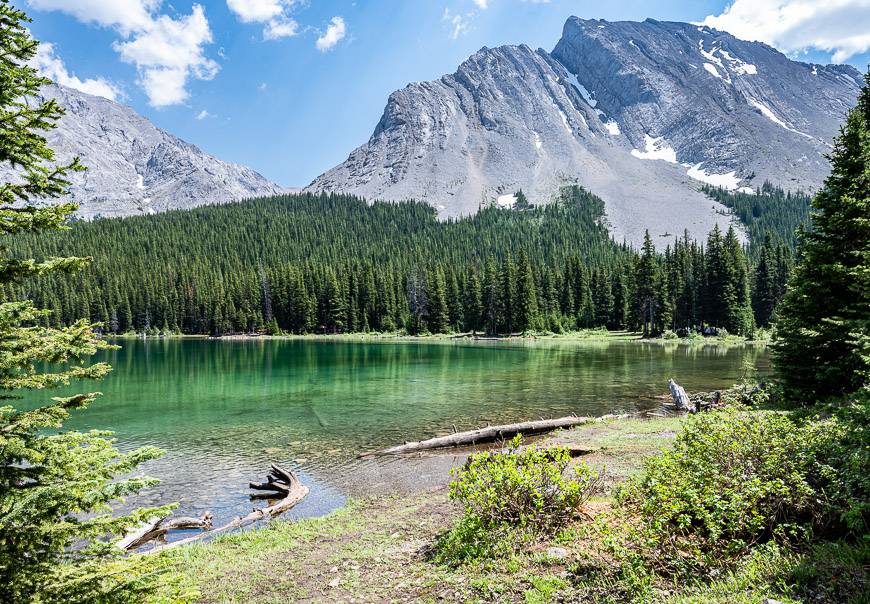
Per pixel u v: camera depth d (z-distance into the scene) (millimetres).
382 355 66562
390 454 19438
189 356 69250
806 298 16594
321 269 135000
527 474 8344
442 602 6625
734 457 7270
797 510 6621
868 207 14430
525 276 104750
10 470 4766
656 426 19672
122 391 36344
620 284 106375
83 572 4797
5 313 4781
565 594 6199
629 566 6281
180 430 23938
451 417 25938
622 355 60125
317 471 17453
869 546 5723
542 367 48188
